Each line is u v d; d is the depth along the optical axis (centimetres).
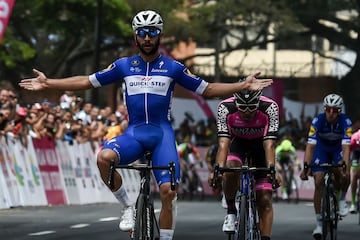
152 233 1595
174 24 6581
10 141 3191
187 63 8500
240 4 6806
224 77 7462
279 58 11231
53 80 1673
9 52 5753
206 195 5125
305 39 8725
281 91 5416
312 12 7181
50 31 5756
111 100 7269
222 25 7081
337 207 2289
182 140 5253
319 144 2348
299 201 4619
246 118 1814
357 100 7512
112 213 3098
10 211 3038
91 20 5731
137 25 1641
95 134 3862
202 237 2322
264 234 1806
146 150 1675
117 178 1648
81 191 3697
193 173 4584
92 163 3834
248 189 1730
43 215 2936
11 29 5791
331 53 10212
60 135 3559
